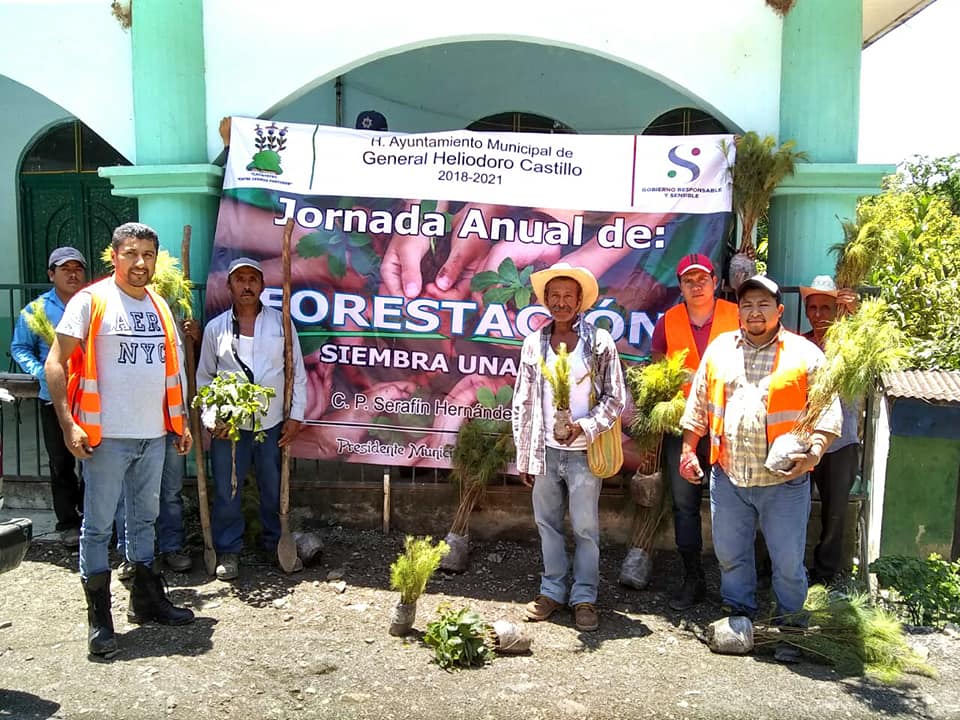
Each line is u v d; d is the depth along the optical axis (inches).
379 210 210.1
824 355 154.1
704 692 142.6
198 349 205.9
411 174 209.3
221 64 220.4
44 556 201.8
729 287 199.6
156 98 218.2
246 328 191.0
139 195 222.5
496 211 207.6
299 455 215.3
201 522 192.4
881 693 143.1
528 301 207.9
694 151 200.5
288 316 193.5
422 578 161.9
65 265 196.2
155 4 214.7
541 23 209.9
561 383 157.5
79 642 158.7
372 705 137.8
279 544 193.0
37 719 132.0
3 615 170.9
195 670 148.1
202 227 224.5
